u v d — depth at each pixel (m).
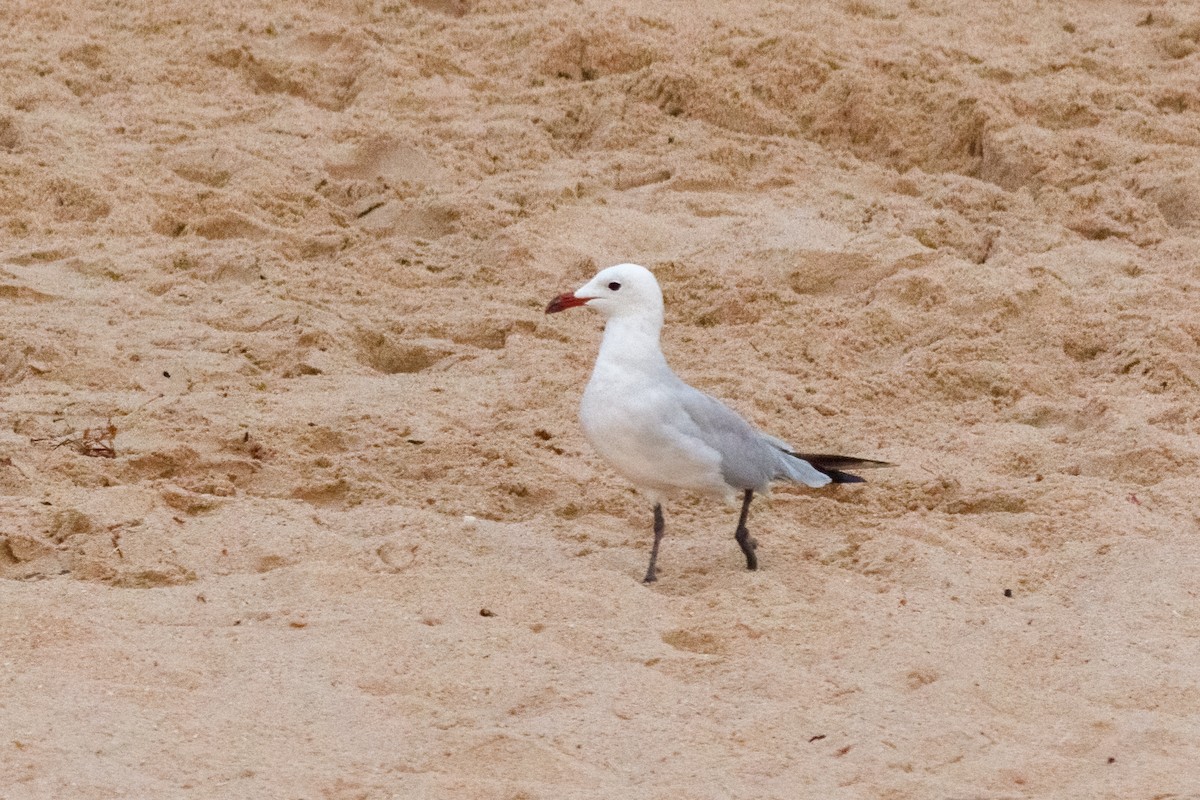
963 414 13.79
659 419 9.85
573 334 15.07
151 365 13.70
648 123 20.44
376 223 17.83
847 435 13.12
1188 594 9.98
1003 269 16.58
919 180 19.52
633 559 10.58
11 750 7.32
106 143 18.84
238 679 8.31
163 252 16.33
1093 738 8.13
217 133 19.45
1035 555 10.78
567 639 9.04
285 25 22.48
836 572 10.41
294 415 12.77
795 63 21.42
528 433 12.74
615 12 22.98
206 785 7.20
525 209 17.89
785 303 15.88
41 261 16.12
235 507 10.78
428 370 14.39
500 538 10.63
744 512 10.30
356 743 7.71
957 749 7.91
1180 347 15.02
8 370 13.59
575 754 7.73
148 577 9.67
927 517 11.38
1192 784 7.58
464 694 8.37
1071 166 19.84
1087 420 13.44
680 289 16.06
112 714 7.77
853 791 7.46
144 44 21.75
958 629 9.45
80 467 11.31
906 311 15.79
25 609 8.82
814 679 8.65
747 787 7.46
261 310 15.07
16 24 21.89
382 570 9.97
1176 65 23.14
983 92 20.80
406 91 20.89
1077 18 24.83
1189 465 12.32
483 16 23.38
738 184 19.06
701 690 8.52
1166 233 18.31
